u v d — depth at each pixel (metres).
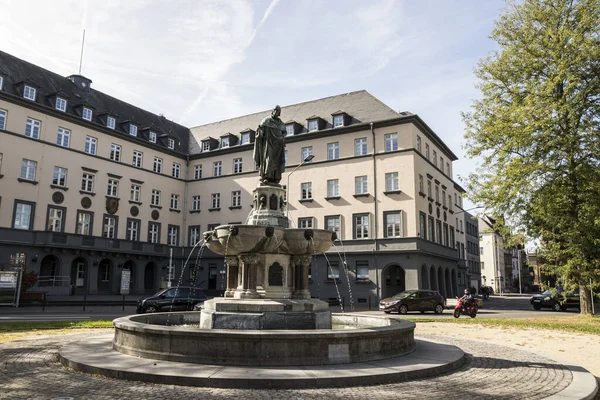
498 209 23.69
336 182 41.16
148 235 46.28
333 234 11.61
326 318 10.66
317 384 6.92
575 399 6.27
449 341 13.17
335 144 41.78
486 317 24.97
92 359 8.21
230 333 7.85
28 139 36.62
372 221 38.78
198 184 50.62
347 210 40.03
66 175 39.19
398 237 37.25
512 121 22.92
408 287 36.38
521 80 24.25
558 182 22.30
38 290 35.59
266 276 11.21
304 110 46.25
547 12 23.11
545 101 22.20
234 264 11.84
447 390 6.83
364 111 41.94
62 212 38.53
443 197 46.81
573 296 31.44
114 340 9.46
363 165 39.97
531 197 22.89
